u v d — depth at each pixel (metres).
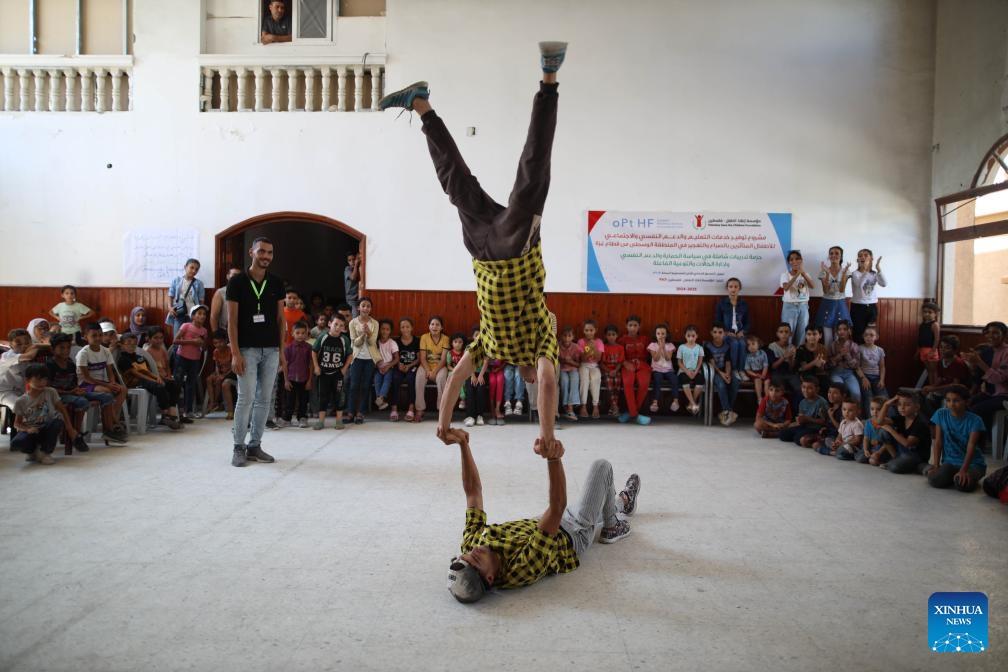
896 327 8.43
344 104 8.48
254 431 5.64
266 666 2.49
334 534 3.91
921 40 8.31
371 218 8.45
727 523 4.19
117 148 8.52
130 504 4.42
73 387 6.08
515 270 2.37
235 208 8.48
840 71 8.34
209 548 3.66
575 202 8.40
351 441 6.59
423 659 2.55
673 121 8.36
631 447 6.47
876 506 4.59
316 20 8.48
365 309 7.71
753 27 8.32
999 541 3.93
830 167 8.38
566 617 2.91
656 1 8.32
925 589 3.24
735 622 2.88
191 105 8.48
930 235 8.36
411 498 4.63
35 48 8.65
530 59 8.35
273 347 5.62
